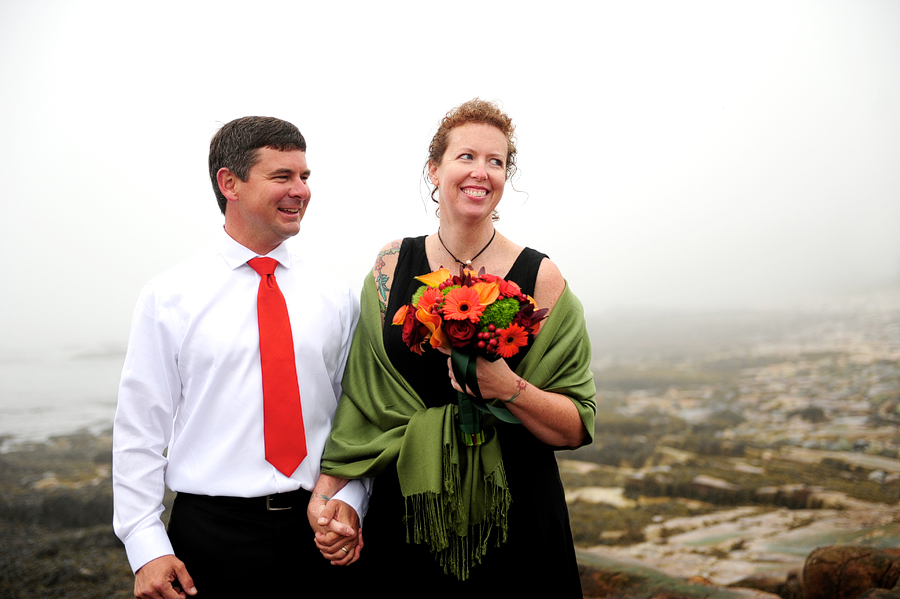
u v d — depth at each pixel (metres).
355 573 1.74
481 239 1.74
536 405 1.51
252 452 1.59
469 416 1.54
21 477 3.78
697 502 3.68
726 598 2.57
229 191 1.63
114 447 1.59
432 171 1.79
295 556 1.61
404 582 1.65
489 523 1.58
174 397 1.65
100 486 3.72
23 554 3.16
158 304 1.61
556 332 1.68
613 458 4.24
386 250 1.87
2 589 2.86
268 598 1.57
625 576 2.83
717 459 4.08
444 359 1.67
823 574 2.54
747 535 3.22
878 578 2.47
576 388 1.63
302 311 1.70
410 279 1.77
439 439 1.56
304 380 1.67
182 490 1.61
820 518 3.34
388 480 1.71
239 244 1.67
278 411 1.59
